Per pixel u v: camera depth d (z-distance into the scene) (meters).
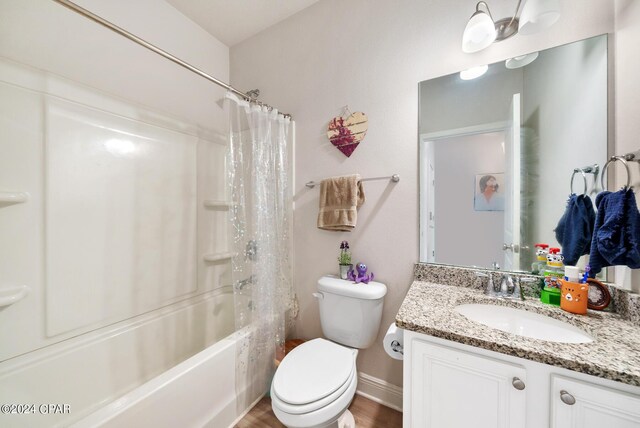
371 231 1.43
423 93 1.28
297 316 1.71
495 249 1.15
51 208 1.13
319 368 1.07
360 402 1.40
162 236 1.57
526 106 1.08
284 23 1.73
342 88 1.51
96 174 1.28
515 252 1.11
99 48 1.30
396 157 1.35
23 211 1.07
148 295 1.49
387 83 1.37
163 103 1.59
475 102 1.17
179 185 1.67
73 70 1.21
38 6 1.11
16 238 1.05
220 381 1.19
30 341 1.07
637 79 0.82
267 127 1.49
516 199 1.10
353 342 1.33
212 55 1.89
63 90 1.18
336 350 1.20
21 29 1.07
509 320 0.97
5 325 1.02
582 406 0.60
